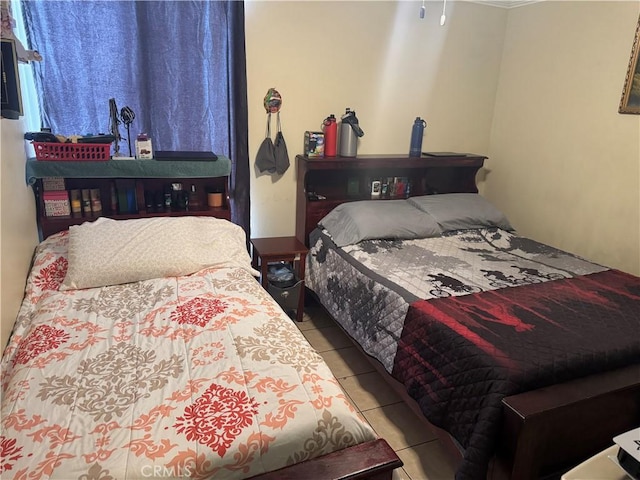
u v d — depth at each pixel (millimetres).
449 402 1596
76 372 1299
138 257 1949
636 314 1846
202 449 1062
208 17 2564
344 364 2484
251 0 2664
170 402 1189
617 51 2662
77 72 2371
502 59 3486
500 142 3580
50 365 1325
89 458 1008
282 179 3070
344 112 3104
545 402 1361
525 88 3311
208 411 1164
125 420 1121
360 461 1162
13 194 1762
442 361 1679
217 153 2803
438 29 3199
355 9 2928
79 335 1495
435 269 2348
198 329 1535
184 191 2582
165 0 2459
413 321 1882
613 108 2717
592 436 1484
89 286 1857
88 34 2348
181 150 2713
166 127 2646
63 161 2146
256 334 1526
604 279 2248
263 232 3139
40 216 2299
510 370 1438
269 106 2842
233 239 2316
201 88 2658
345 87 3057
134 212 2453
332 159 2896
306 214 2982
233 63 2654
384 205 2949
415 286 2113
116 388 1237
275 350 1441
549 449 1404
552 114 3117
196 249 2109
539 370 1449
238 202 2877
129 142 2432
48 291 1827
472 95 3486
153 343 1451
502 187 3604
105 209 2459
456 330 1688
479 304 1916
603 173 2814
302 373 1347
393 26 3059
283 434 1138
